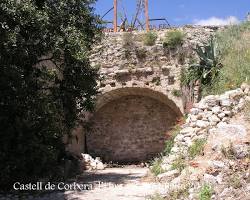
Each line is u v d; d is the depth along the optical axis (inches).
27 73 429.4
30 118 402.6
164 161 482.3
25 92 404.2
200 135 466.9
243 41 693.3
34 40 417.4
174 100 791.7
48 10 461.1
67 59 506.3
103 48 825.5
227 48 679.1
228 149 381.4
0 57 382.9
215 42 701.9
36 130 427.2
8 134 403.9
